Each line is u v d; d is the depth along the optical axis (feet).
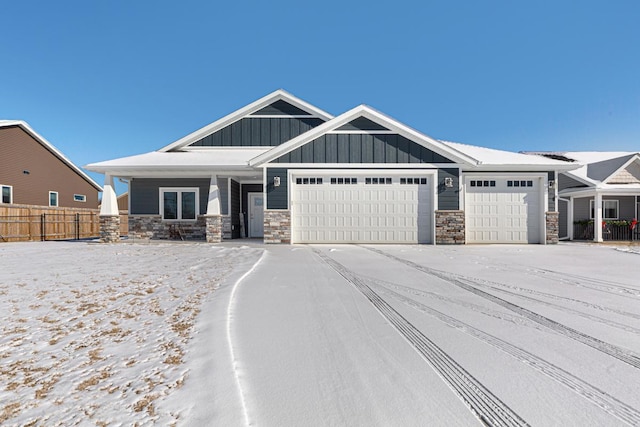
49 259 26.91
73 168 74.18
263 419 6.19
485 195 41.81
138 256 28.68
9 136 58.85
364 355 8.88
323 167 40.01
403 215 40.11
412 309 12.91
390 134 40.24
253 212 54.39
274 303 13.48
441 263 24.47
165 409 6.36
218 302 13.32
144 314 12.02
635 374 7.90
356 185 40.22
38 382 7.34
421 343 9.68
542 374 7.90
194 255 29.17
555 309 12.98
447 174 40.04
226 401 6.68
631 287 16.71
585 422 6.14
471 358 8.73
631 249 34.45
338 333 10.38
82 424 5.89
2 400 6.63
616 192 49.08
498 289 16.26
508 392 7.15
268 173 40.04
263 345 9.45
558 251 32.89
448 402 6.77
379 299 14.29
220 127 51.80
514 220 41.78
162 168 42.09
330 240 40.11
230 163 43.21
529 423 6.11
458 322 11.46
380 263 24.35
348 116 39.91
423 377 7.75
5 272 20.61
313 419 6.21
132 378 7.52
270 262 24.77
